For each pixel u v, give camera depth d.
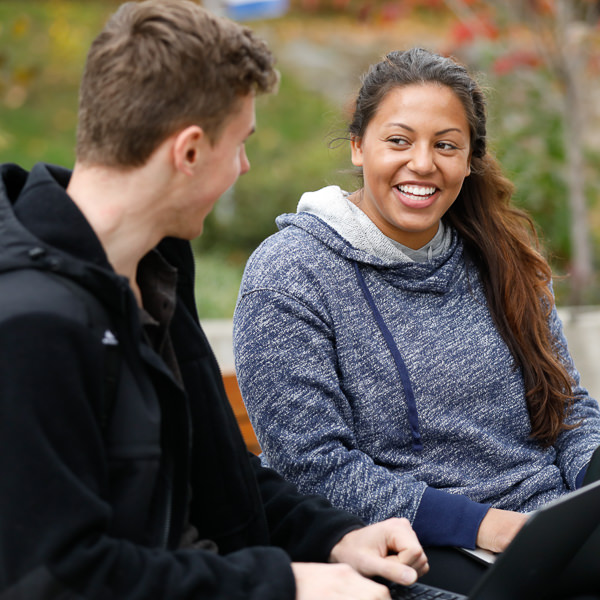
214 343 4.54
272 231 8.77
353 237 2.51
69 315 1.52
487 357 2.55
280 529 2.08
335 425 2.35
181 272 2.02
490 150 2.85
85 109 1.68
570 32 6.63
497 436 2.55
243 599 1.59
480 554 2.24
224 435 2.03
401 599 1.91
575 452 2.61
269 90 1.79
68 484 1.46
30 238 1.58
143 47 1.64
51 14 11.90
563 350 2.80
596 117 8.28
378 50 12.07
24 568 1.43
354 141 2.68
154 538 1.71
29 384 1.46
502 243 2.66
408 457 2.44
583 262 6.65
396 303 2.52
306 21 12.91
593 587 2.11
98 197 1.69
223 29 1.69
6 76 5.73
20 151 9.59
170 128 1.65
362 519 2.27
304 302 2.41
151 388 1.67
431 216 2.51
